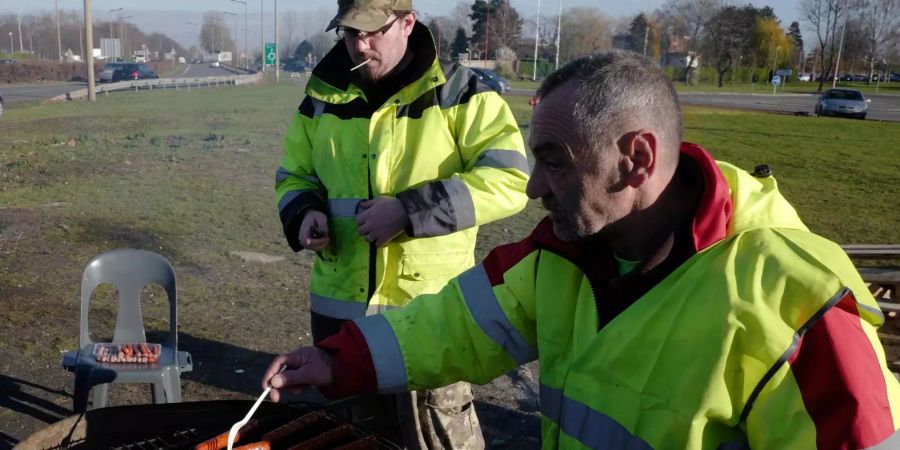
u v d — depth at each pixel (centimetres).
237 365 452
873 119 2783
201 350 470
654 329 143
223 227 770
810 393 128
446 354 181
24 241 692
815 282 132
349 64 272
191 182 1012
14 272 604
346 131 267
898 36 7231
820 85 6322
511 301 174
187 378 431
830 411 126
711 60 6347
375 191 264
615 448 147
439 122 261
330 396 185
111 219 783
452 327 181
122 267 359
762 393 132
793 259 136
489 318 176
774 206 147
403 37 260
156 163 1173
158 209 842
